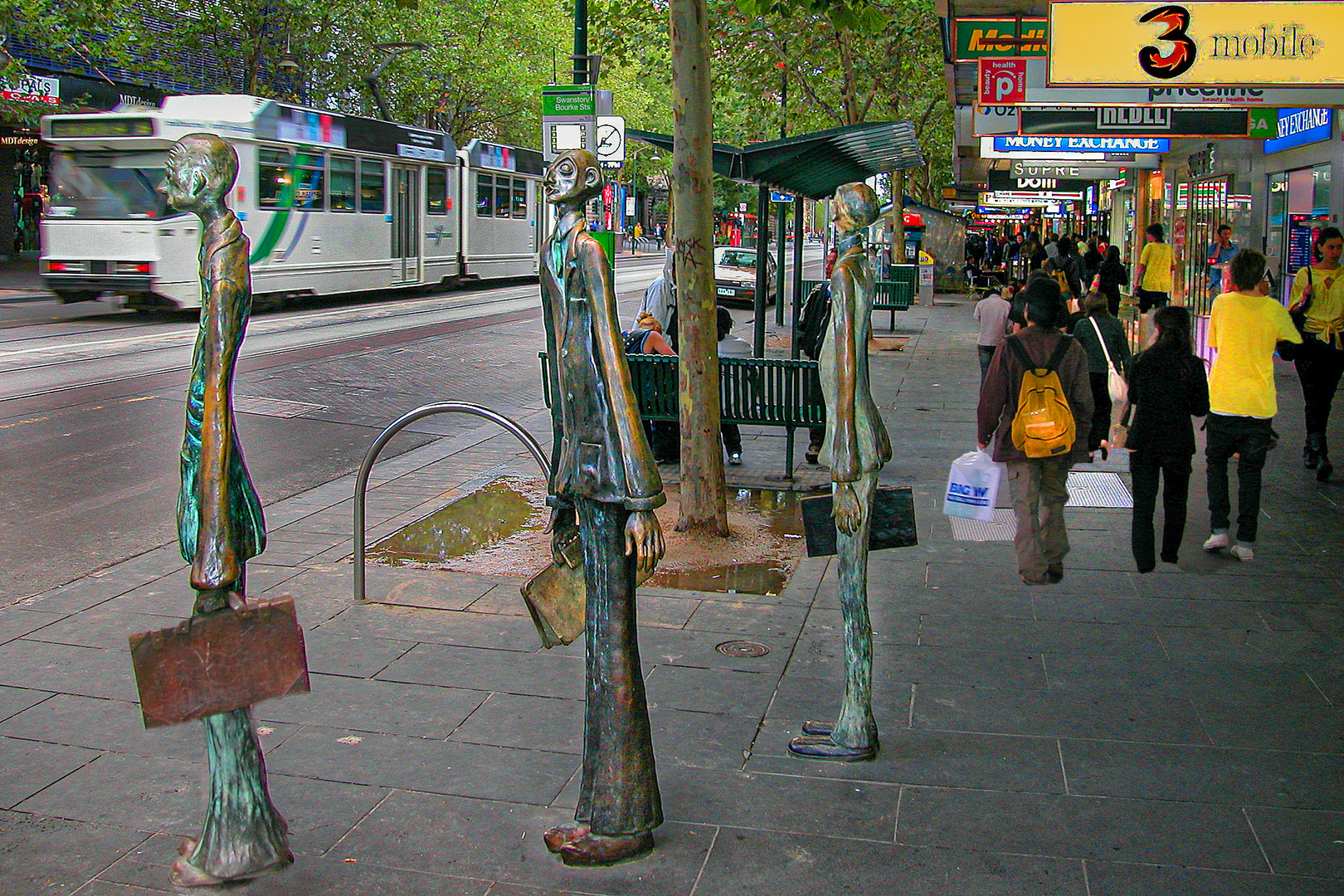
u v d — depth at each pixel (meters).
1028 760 4.64
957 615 6.39
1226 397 7.27
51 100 32.09
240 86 38.25
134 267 21.52
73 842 4.04
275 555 7.64
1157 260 21.42
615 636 3.86
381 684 5.44
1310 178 17.16
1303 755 4.68
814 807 4.26
